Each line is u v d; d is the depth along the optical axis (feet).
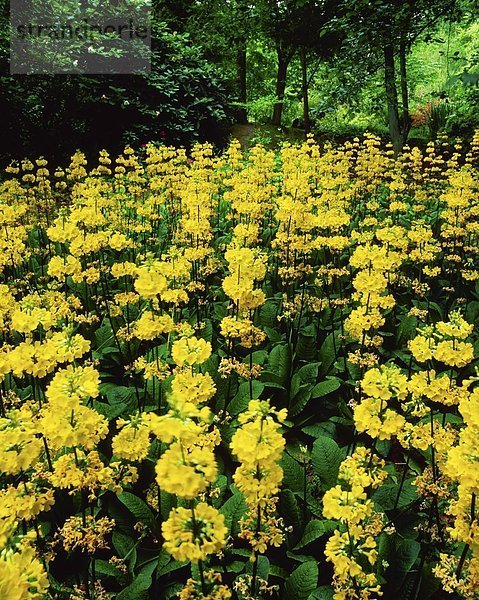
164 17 61.36
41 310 11.03
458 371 16.48
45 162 26.91
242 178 25.05
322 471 11.84
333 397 15.66
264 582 8.84
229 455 12.98
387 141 55.31
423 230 18.13
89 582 10.01
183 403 6.32
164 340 17.46
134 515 10.99
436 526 10.80
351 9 33.81
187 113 51.16
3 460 7.59
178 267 14.78
